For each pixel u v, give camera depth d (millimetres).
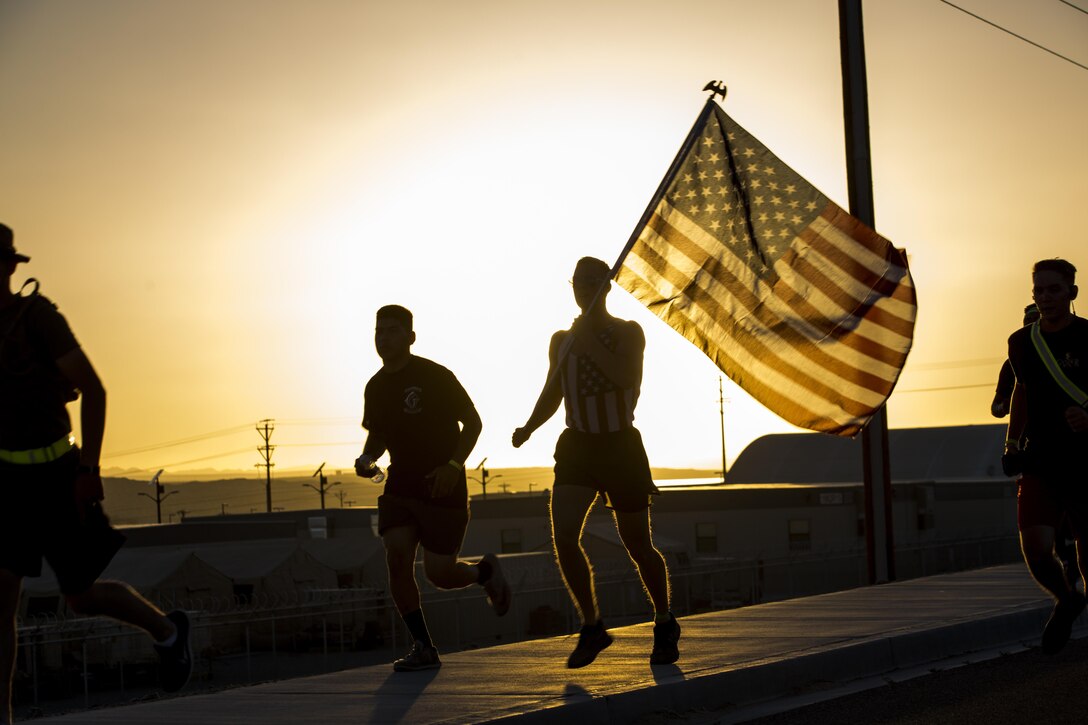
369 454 7684
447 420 7539
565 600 34219
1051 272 6688
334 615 37938
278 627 38125
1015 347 6895
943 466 85562
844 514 51594
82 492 4820
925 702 6555
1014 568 13750
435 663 7488
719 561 39094
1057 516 6863
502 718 5629
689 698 6406
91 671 29938
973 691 6867
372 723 5680
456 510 7535
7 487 4840
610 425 6898
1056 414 6730
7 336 4836
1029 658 8141
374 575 43688
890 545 16438
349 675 7375
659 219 8734
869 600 10547
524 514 53594
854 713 6285
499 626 34906
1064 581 6914
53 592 34938
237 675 32062
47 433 4895
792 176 8727
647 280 8781
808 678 7168
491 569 7816
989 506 57375
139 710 6375
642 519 6996
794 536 51875
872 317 8828
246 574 40062
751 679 6762
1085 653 8258
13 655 4898
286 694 6715
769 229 8789
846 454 86188
